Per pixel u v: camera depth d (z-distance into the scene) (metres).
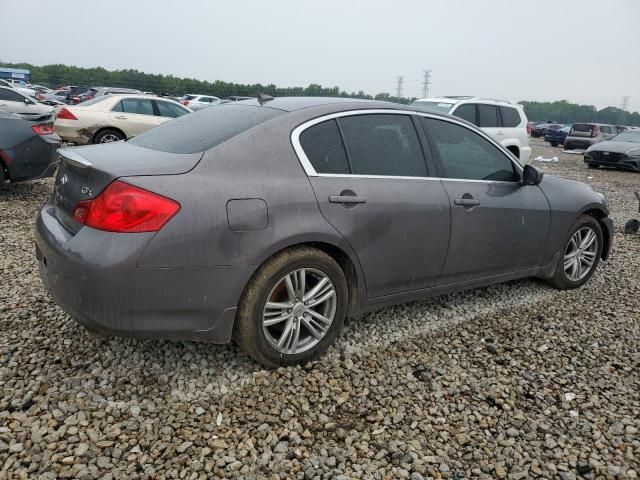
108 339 3.27
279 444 2.45
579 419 2.77
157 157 2.77
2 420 2.47
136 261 2.46
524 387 3.05
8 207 6.69
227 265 2.66
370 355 3.31
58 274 2.63
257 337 2.87
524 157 11.30
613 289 4.79
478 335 3.69
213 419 2.60
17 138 6.75
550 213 4.23
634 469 2.42
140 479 2.19
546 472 2.37
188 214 2.55
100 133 11.23
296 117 3.08
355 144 3.24
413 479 2.29
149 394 2.76
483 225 3.76
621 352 3.54
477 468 2.38
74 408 2.60
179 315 2.63
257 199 2.75
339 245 3.04
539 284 4.81
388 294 3.43
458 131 3.83
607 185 13.06
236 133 2.93
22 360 3.01
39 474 2.17
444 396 2.91
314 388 2.90
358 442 2.50
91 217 2.55
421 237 3.42
